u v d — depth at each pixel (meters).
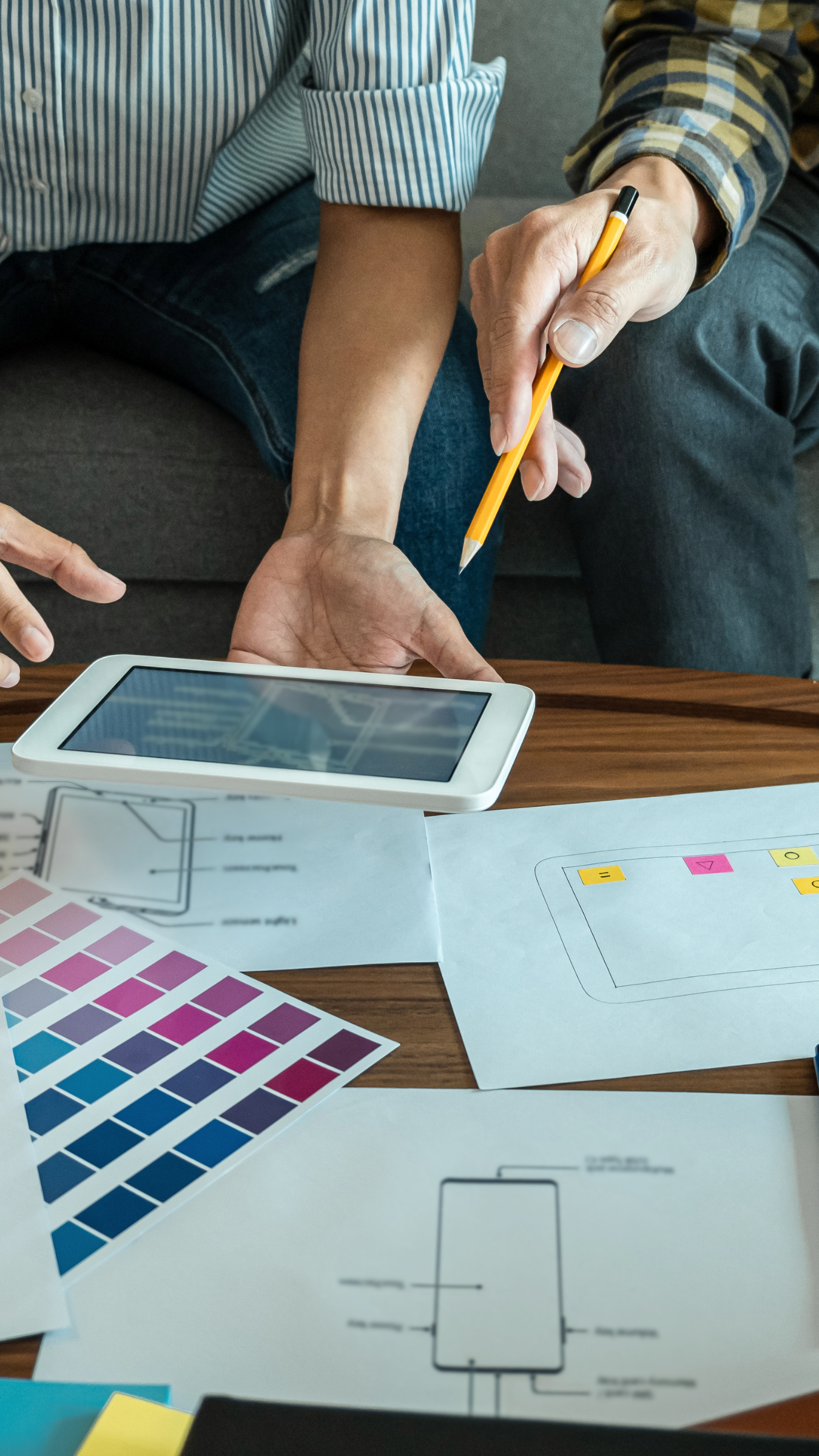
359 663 0.62
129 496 1.12
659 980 0.39
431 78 0.81
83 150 0.99
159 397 1.14
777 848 0.46
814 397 1.09
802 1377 0.25
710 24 0.91
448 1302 0.27
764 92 0.89
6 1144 0.32
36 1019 0.37
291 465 1.02
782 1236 0.29
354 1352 0.26
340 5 0.81
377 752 0.45
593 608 1.12
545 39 1.48
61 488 1.11
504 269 0.70
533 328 0.62
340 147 0.81
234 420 1.13
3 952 0.41
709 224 0.81
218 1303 0.28
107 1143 0.32
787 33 0.92
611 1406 0.25
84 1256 0.29
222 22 0.92
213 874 0.46
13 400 1.11
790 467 1.03
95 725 0.47
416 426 0.79
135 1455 0.23
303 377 0.80
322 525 0.68
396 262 0.83
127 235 1.07
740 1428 0.24
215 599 1.19
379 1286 0.28
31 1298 0.28
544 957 0.40
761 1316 0.27
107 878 0.45
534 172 1.56
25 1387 0.25
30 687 0.62
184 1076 0.35
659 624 1.04
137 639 1.21
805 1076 0.34
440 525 1.03
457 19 0.81
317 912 0.43
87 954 0.41
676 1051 0.36
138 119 0.97
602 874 0.45
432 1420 0.21
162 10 0.91
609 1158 0.31
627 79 0.91
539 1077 0.35
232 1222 0.30
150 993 0.39
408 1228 0.29
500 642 1.30
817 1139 0.32
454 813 0.50
